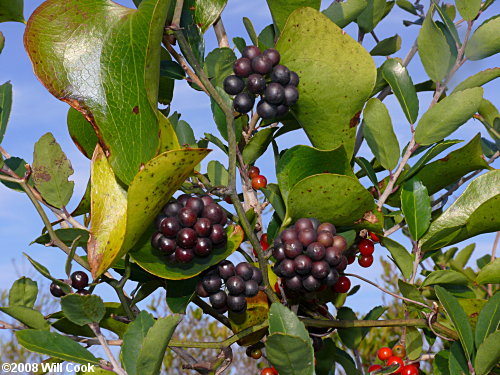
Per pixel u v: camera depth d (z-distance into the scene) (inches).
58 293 9.1
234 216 9.5
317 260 8.2
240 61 8.7
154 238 8.2
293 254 8.2
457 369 9.3
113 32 8.6
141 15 8.5
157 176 7.4
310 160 9.2
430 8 10.5
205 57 10.6
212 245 8.3
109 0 8.7
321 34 8.8
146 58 7.6
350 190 8.5
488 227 10.1
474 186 10.5
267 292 8.9
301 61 9.1
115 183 8.8
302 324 7.7
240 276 8.6
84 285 8.9
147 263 8.4
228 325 10.4
